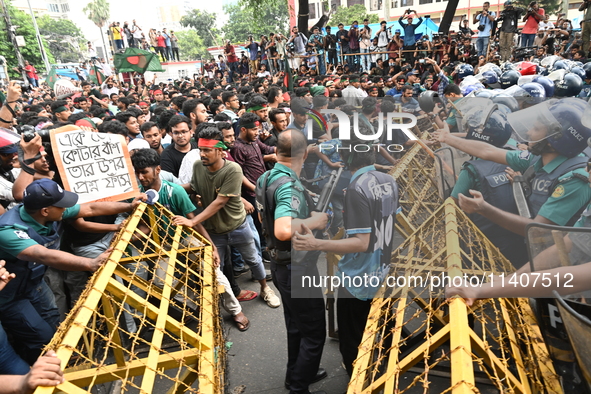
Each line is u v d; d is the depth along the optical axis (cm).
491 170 125
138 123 503
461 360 118
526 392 137
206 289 229
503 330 191
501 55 1395
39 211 239
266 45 1689
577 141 115
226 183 319
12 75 3469
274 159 462
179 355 175
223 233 341
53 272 312
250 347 318
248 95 699
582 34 1241
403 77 984
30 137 283
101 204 280
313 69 1505
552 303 161
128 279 216
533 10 1359
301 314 229
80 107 826
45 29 6738
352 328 244
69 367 229
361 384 154
